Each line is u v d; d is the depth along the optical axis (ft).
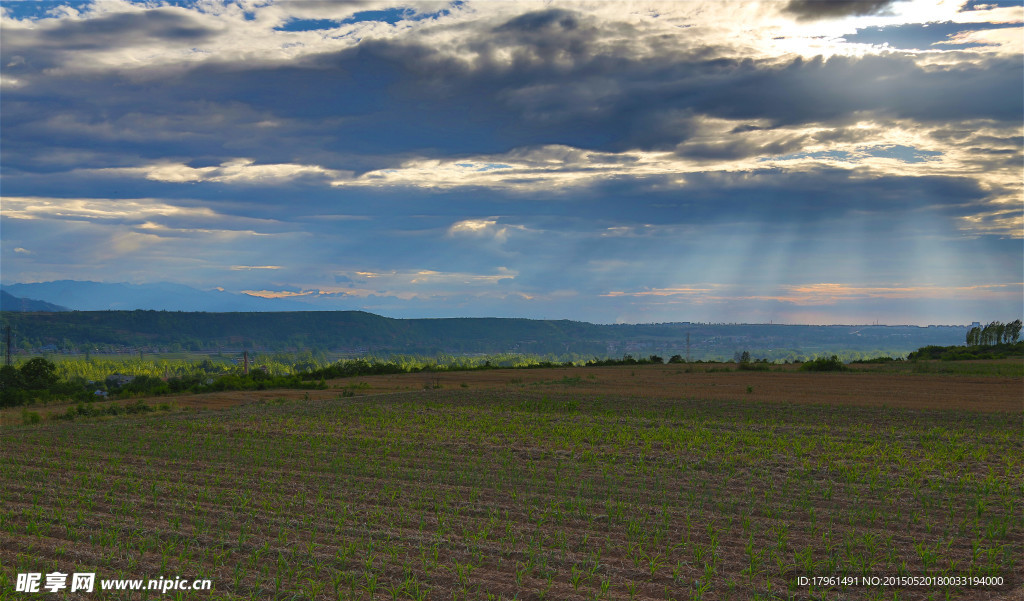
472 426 104.06
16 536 47.98
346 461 76.33
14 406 168.45
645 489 61.98
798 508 55.06
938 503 56.24
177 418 117.70
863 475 67.36
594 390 169.99
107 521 51.42
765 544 45.85
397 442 89.04
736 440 88.22
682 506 56.08
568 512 53.88
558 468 71.10
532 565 41.42
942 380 192.65
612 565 41.86
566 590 38.01
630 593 37.55
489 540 46.70
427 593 37.11
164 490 62.39
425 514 53.72
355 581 39.09
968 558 43.01
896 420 110.11
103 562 42.19
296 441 91.25
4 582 38.45
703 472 69.62
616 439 90.43
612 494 60.03
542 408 128.98
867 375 214.28
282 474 69.87
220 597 37.11
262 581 39.11
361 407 132.98
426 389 181.68
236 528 49.75
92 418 126.11
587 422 108.68
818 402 138.41
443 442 89.45
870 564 41.42
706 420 109.09
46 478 68.18
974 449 82.43
